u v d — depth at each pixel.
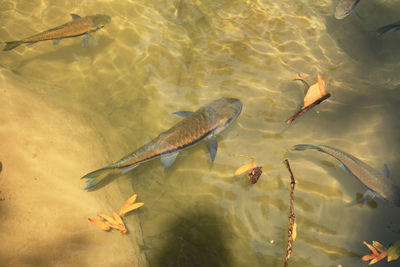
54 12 1.77
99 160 1.46
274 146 1.51
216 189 1.47
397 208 1.40
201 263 1.37
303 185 1.45
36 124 1.43
